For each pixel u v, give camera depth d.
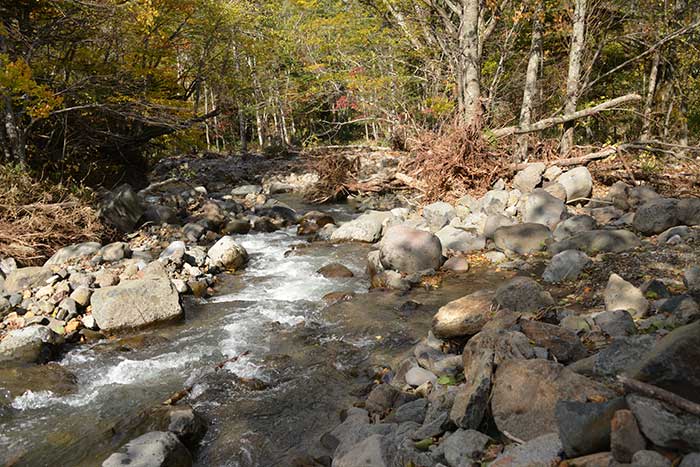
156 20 15.96
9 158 11.57
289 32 21.88
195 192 14.14
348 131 34.53
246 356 5.77
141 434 4.38
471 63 13.12
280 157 24.55
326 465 3.85
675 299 4.93
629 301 5.17
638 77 19.06
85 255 8.64
